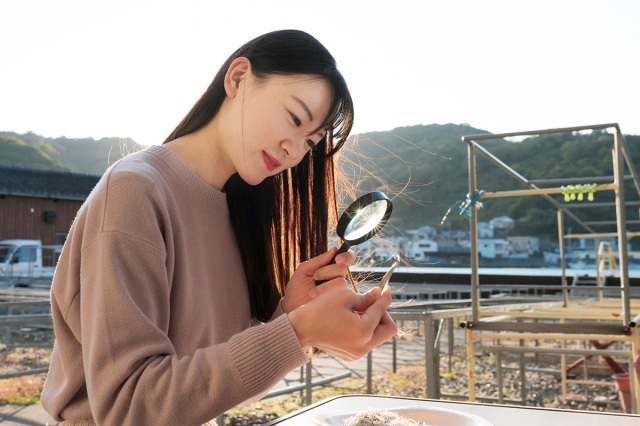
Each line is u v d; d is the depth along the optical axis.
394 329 1.02
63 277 1.01
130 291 0.91
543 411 1.22
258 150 1.10
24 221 31.03
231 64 1.12
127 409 0.85
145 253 0.93
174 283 1.08
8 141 103.12
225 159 1.20
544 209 58.22
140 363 0.87
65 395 1.04
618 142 2.94
